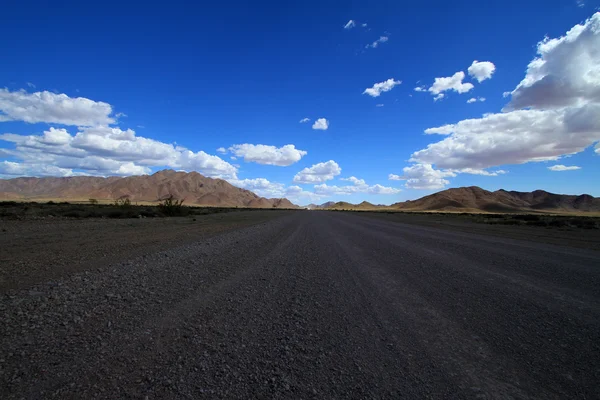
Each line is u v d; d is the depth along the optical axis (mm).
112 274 7070
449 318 4762
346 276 7566
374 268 8539
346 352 3613
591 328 4367
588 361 3424
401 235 17969
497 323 4559
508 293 6125
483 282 6996
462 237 16953
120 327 4180
